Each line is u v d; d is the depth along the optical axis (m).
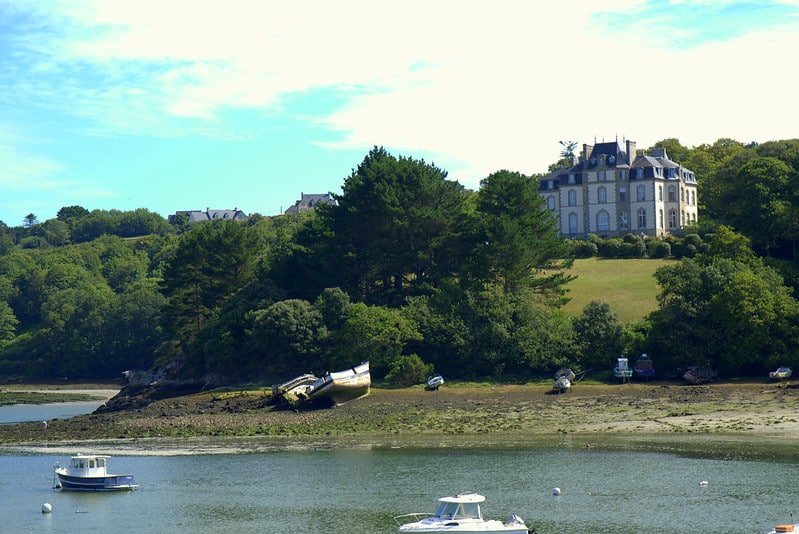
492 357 118.75
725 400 96.06
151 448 87.25
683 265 119.44
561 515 56.25
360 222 138.88
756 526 52.12
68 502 65.38
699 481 63.75
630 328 120.06
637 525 53.31
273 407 107.06
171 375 139.12
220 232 148.50
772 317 109.81
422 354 122.19
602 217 191.00
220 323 131.88
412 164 143.12
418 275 142.62
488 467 71.75
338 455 79.81
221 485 69.12
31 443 93.50
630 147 192.12
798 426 82.31
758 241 148.38
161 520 59.19
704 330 113.00
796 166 163.88
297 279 141.50
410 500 62.03
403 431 91.44
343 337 121.25
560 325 121.00
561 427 88.88
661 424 87.38
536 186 144.12
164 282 153.12
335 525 56.34
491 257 129.25
